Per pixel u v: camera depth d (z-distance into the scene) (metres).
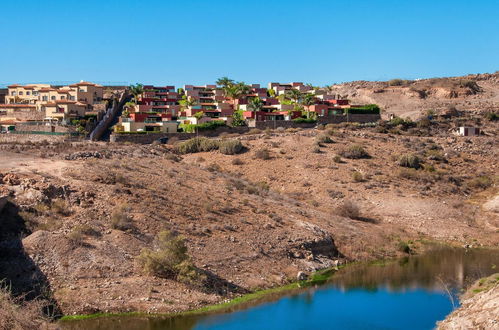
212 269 48.06
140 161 71.12
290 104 152.88
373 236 68.19
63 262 42.50
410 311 45.22
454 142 114.50
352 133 115.06
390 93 186.50
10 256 41.81
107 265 43.59
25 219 45.69
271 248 55.00
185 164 79.00
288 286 50.50
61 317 38.53
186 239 50.69
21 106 129.25
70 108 122.25
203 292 44.69
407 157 98.38
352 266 58.88
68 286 40.88
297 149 102.19
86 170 58.88
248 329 39.94
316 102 155.88
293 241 57.44
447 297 48.88
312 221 66.06
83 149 74.94
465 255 65.38
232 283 47.50
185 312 41.50
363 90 191.75
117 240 46.59
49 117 120.56
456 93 180.62
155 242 47.72
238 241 53.72
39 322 35.47
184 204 57.66
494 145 113.88
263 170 92.38
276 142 105.88
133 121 117.62
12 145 75.62
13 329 33.47
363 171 93.81
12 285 39.53
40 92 140.25
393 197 84.44
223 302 44.41
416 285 52.34
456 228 75.88
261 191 74.94
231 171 91.88
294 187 86.88
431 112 146.12
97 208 50.44
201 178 71.50
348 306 46.06
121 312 39.94
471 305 42.50
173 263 45.53
